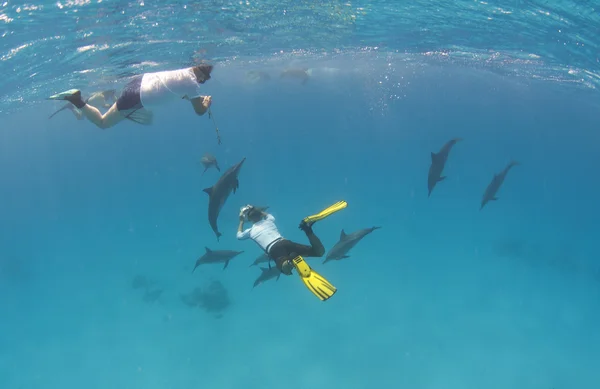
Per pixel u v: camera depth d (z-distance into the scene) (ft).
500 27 35.70
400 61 63.16
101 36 29.50
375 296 48.03
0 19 24.18
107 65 36.86
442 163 25.91
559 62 45.83
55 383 38.27
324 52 49.90
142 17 27.04
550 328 43.06
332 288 13.37
